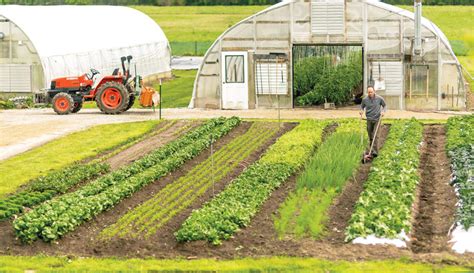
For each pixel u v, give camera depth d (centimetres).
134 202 2694
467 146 3291
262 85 4812
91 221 2472
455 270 1972
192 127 4125
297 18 4747
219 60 4828
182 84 6556
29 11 5788
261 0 12012
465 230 2255
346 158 3027
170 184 2936
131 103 4775
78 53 5691
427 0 10325
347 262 2052
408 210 2403
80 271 2027
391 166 2936
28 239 2289
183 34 10181
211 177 3028
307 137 3638
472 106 4825
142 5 12294
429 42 4650
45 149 3622
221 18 11231
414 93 4691
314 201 2597
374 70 4716
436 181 2903
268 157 3194
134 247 2247
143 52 6669
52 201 2580
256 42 4784
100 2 11756
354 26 4712
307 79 4909
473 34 8188
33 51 5312
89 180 3038
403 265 2020
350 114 4538
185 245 2241
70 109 4672
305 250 2172
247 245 2236
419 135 3656
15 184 2959
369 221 2280
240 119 4266
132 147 3678
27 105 5184
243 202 2573
